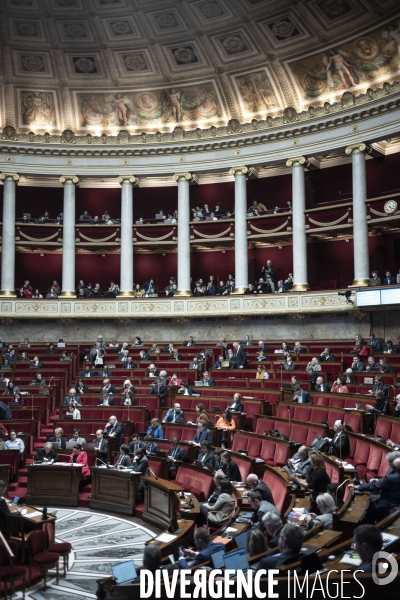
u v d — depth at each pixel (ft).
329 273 92.94
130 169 94.89
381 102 77.77
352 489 28.96
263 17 82.89
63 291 93.81
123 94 95.40
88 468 49.55
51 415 65.21
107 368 75.00
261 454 46.21
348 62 82.07
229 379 66.59
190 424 53.36
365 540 16.87
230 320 89.81
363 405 47.67
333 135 83.56
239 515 31.22
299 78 86.94
